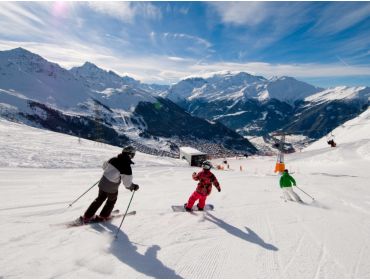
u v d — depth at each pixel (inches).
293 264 201.2
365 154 1557.6
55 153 1162.0
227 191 527.5
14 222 250.7
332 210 383.6
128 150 258.7
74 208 323.9
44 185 550.0
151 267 184.5
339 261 208.7
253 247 229.8
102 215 263.7
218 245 230.5
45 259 180.7
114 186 257.1
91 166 999.6
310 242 246.2
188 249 218.2
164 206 367.9
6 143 1214.9
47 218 272.8
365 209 398.0
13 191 458.0
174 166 1446.9
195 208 351.9
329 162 1507.1
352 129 3472.0
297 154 2266.2
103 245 210.1
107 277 166.4
